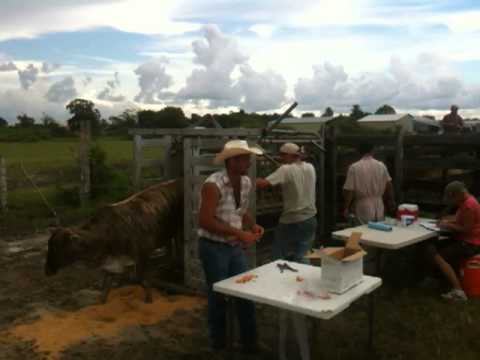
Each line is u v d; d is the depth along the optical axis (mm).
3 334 5102
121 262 5922
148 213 6129
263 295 3613
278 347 4734
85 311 5730
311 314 3336
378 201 6906
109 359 4590
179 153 7492
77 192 12906
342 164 9500
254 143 6156
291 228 6020
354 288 3775
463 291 6086
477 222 6059
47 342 4898
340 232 6078
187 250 6430
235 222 4199
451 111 12086
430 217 8273
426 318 5488
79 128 12641
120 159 18141
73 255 5727
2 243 9539
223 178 4082
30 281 7047
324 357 4562
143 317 5598
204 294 6266
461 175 8195
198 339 5020
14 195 13117
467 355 4652
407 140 8594
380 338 5000
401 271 6785
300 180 5895
